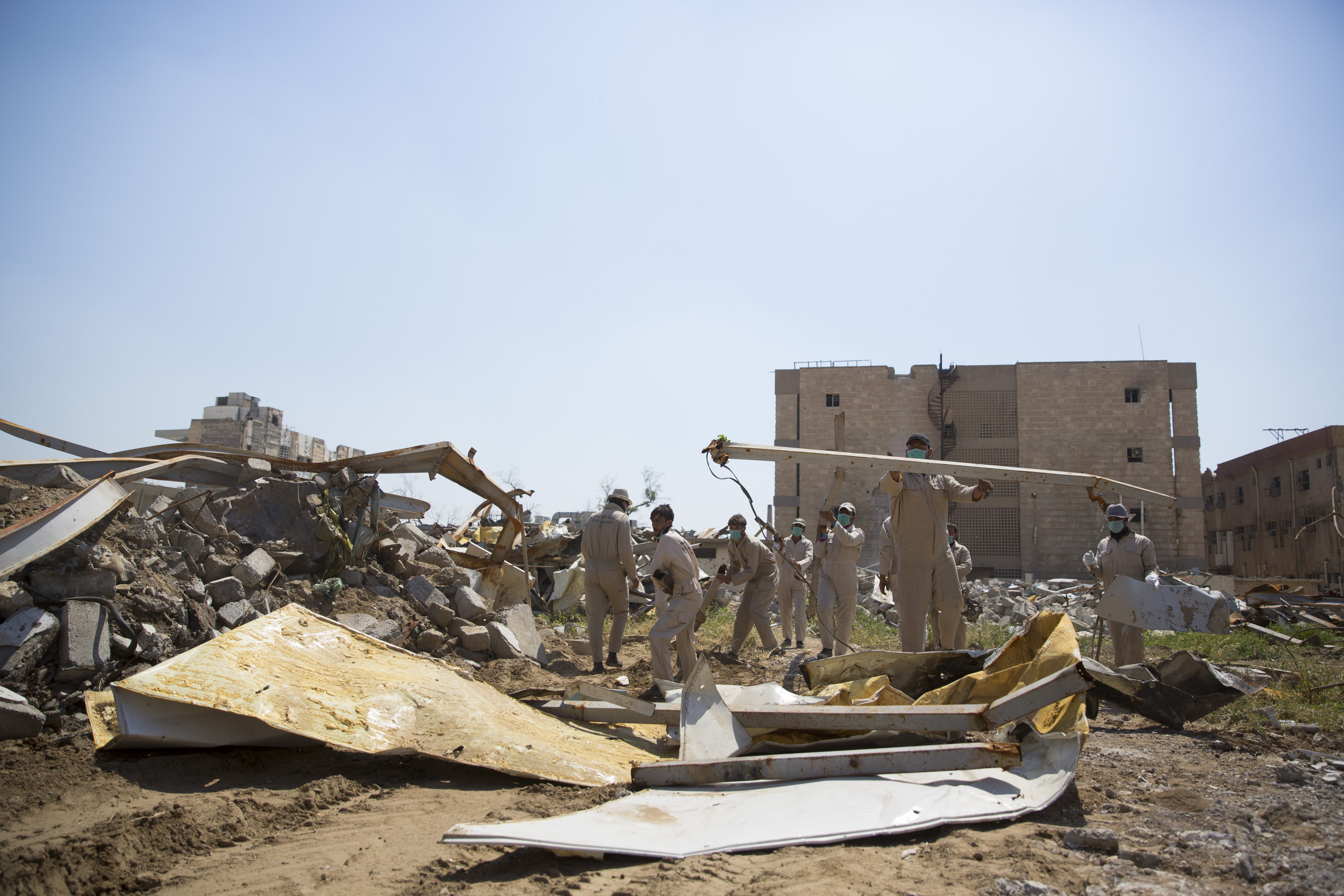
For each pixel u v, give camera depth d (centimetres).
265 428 2844
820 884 289
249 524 755
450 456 886
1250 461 4728
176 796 396
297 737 445
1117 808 382
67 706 472
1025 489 3897
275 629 520
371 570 823
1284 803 389
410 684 505
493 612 861
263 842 353
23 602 489
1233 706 620
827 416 4081
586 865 324
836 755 404
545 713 573
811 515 3988
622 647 1009
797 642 1116
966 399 4034
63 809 370
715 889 285
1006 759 392
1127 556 744
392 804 402
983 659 561
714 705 480
